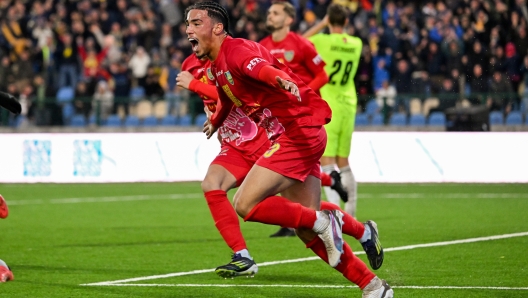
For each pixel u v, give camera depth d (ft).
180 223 63.36
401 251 47.47
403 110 99.04
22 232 58.29
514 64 106.32
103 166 97.71
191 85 38.42
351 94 57.72
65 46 116.57
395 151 92.73
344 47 56.80
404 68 107.34
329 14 57.67
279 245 50.78
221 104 33.81
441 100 97.96
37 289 36.40
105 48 115.85
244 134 35.86
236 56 29.60
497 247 48.88
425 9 119.96
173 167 96.07
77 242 52.95
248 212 30.22
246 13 115.55
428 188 91.40
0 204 31.91
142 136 96.89
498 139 90.89
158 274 40.63
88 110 105.19
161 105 104.27
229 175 35.65
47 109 105.50
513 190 86.94
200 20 30.40
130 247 50.57
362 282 30.78
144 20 120.57
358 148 93.66
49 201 80.84
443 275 39.50
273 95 30.37
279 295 34.73
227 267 31.27
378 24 121.90
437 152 91.81
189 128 102.17
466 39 108.88
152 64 112.06
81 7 123.65
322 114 31.17
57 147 98.84
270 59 31.01
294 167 30.45
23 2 129.08
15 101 32.09
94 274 40.70
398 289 35.83
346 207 58.18
